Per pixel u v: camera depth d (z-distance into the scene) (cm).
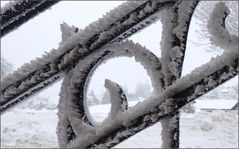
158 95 74
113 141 75
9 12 83
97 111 1003
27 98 80
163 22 76
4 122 777
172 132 75
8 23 84
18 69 78
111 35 75
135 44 76
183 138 701
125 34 77
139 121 74
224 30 73
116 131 75
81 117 77
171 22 75
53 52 78
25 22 85
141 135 685
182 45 75
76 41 77
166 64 75
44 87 80
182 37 75
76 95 77
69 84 78
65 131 78
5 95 78
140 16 75
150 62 76
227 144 677
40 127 768
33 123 788
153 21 77
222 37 73
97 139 76
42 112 943
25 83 78
